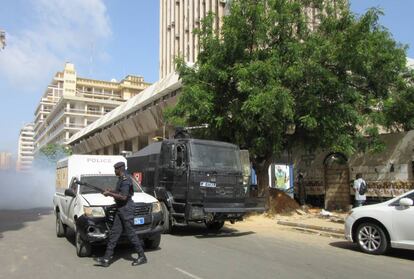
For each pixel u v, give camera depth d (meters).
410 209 9.04
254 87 15.06
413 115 19.03
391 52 18.23
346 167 20.28
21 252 9.48
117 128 39.62
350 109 16.11
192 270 7.61
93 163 12.70
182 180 12.23
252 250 9.84
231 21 16.34
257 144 16.23
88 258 8.76
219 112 16.89
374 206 9.77
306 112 16.09
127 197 8.07
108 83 120.25
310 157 22.03
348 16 16.53
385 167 18.61
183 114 17.83
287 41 16.58
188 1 54.16
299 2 17.41
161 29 62.97
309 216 17.50
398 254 9.59
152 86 32.69
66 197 11.01
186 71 17.62
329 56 15.72
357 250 10.11
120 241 8.61
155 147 14.78
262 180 18.16
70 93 109.12
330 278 7.19
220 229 13.77
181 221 12.34
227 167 12.71
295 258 8.93
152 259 8.61
